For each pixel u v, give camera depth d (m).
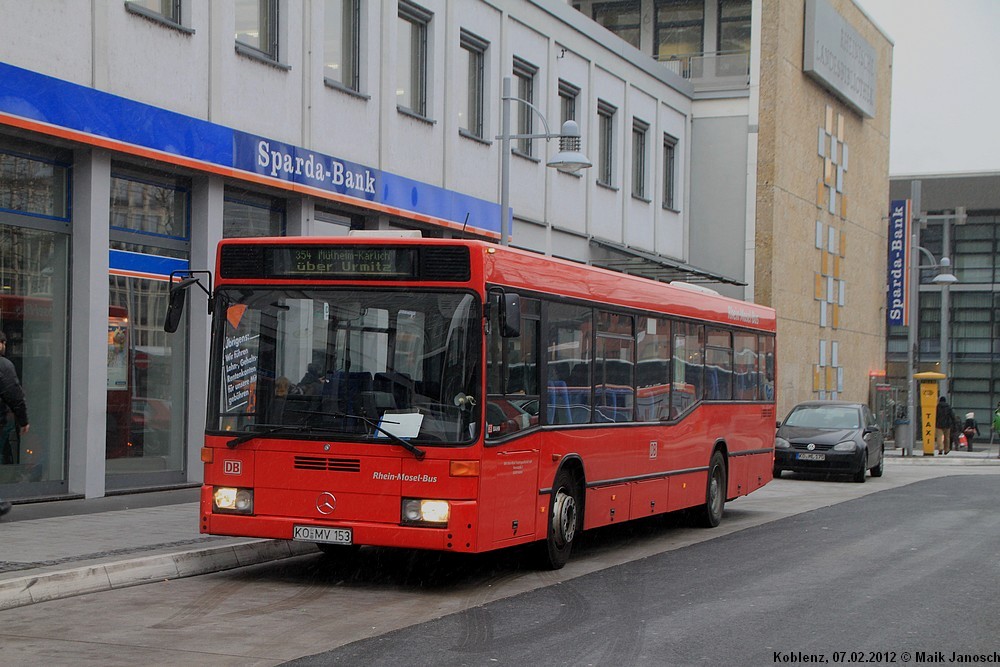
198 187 17.39
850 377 48.94
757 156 39.59
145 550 11.22
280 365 10.66
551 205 28.89
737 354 18.14
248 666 7.44
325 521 10.38
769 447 19.78
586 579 11.49
